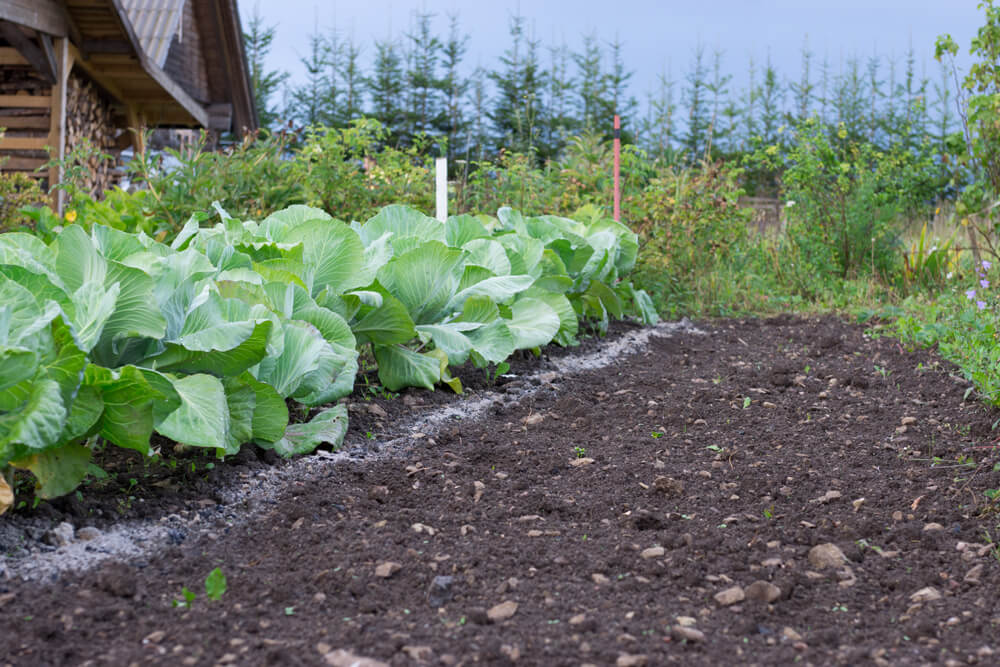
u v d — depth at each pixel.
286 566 2.55
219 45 16.08
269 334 3.13
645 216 8.96
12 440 2.29
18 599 2.25
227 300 3.16
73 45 10.73
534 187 9.55
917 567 2.67
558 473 3.57
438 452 3.76
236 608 2.26
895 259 10.73
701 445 4.05
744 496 3.32
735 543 2.82
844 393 5.11
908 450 3.93
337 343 3.78
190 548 2.65
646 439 4.12
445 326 4.59
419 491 3.26
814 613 2.35
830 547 2.71
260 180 7.43
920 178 11.89
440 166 6.02
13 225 8.37
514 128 30.80
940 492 3.34
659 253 8.76
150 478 3.11
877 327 7.47
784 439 4.14
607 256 6.77
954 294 7.91
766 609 2.36
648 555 2.70
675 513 3.12
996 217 8.36
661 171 10.47
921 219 13.13
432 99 35.81
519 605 2.34
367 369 5.02
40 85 10.75
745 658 2.09
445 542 2.77
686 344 7.02
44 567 2.42
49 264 2.85
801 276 10.34
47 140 10.69
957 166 8.77
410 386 4.71
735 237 10.30
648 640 2.16
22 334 2.37
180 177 7.27
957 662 2.08
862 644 2.18
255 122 17.41
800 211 11.13
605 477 3.51
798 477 3.54
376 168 8.66
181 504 2.92
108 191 7.95
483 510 3.08
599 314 6.94
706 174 9.95
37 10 9.62
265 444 3.33
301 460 3.47
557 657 2.06
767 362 6.15
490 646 2.08
